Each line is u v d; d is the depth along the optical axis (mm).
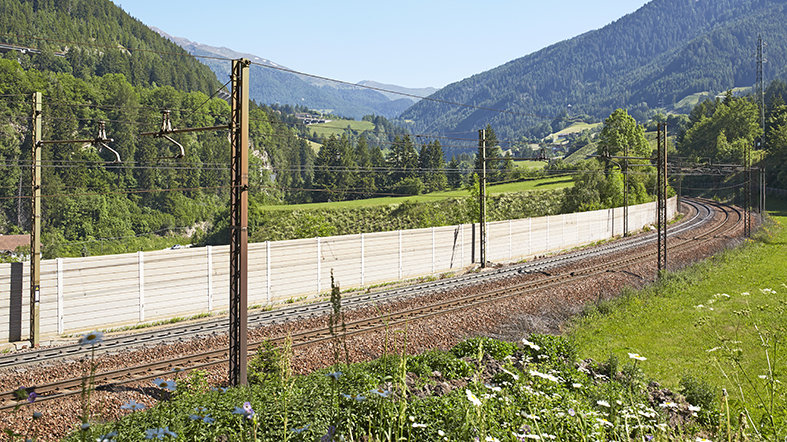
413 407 7609
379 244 34875
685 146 145375
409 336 19984
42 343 21109
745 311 10445
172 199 94875
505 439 5375
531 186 91000
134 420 8773
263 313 24891
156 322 24578
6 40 152750
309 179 138500
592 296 29672
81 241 76625
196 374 12922
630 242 53594
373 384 8820
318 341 19094
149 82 174500
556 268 37375
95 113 100000
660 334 21156
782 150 102188
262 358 15695
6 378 15180
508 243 45406
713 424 10367
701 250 46531
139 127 104188
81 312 22953
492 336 21094
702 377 15289
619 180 70312
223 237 89625
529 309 25688
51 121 89438
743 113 129250
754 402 12078
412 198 88938
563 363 14398
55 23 182875
